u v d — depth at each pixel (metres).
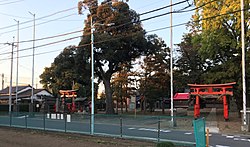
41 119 28.62
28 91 75.56
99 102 67.44
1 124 28.06
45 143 17.81
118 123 23.00
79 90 65.31
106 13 42.69
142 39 42.34
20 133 22.69
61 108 54.00
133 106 46.78
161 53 46.75
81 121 25.36
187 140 16.91
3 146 17.38
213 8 29.20
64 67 44.31
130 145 15.88
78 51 40.91
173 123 24.64
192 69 43.41
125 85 51.19
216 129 25.16
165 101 59.44
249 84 32.53
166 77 46.22
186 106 56.84
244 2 25.12
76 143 17.23
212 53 34.28
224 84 33.09
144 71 47.88
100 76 47.00
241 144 17.00
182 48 43.94
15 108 55.12
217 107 47.19
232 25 30.64
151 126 22.61
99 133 20.02
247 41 29.70
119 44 41.16
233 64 33.56
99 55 41.38
